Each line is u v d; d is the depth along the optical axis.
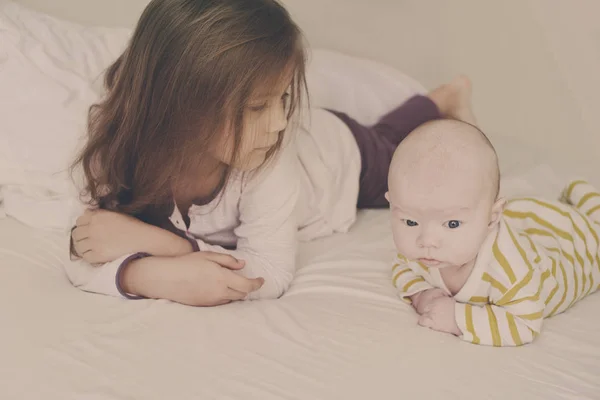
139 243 1.26
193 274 1.20
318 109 1.69
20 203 1.52
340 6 2.42
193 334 1.11
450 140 1.09
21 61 1.60
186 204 1.33
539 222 1.33
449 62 2.50
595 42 2.32
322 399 0.97
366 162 1.66
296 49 1.19
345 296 1.28
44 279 1.28
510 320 1.13
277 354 1.07
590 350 1.14
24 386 0.98
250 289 1.22
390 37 2.48
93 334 1.10
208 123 1.14
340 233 1.57
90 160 1.29
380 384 1.01
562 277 1.24
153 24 1.17
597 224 1.41
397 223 1.12
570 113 2.39
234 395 0.97
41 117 1.56
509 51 2.44
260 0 1.18
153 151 1.20
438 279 1.21
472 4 2.43
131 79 1.21
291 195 1.32
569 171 1.90
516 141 2.25
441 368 1.06
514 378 1.05
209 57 1.12
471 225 1.08
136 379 1.00
